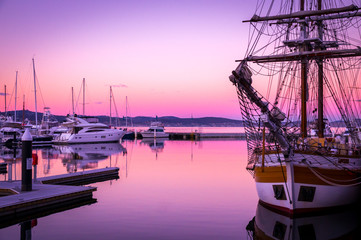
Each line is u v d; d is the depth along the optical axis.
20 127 95.38
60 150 65.62
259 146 19.47
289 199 17.28
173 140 109.00
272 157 18.16
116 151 62.66
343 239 14.83
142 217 17.61
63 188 21.80
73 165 40.97
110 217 17.58
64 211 18.86
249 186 26.61
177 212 18.61
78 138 84.62
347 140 25.36
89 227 15.82
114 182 28.44
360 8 22.70
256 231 15.36
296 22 24.17
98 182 28.62
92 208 19.48
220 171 35.09
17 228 15.81
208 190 24.97
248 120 16.73
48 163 43.12
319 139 20.62
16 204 17.44
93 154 56.41
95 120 93.62
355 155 19.27
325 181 17.66
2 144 75.69
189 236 14.61
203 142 97.31
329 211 18.45
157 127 123.56
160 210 19.06
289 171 17.09
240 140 110.12
